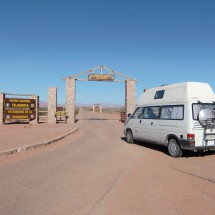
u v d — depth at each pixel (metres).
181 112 10.38
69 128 22.39
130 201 5.47
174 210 5.02
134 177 7.33
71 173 7.66
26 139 14.49
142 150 12.05
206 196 5.80
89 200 5.50
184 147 10.06
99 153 11.04
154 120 11.91
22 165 8.65
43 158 9.84
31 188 6.25
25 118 26.86
